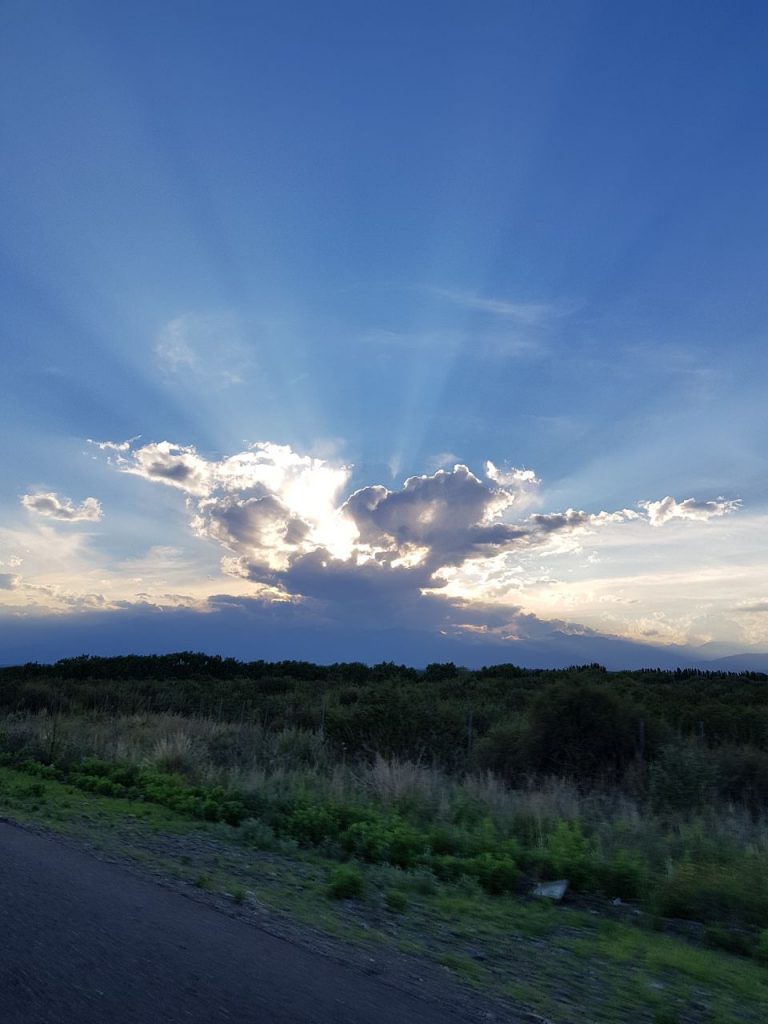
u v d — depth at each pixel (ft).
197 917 22.79
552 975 21.52
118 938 19.88
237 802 46.44
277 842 38.65
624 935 26.53
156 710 128.57
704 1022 18.76
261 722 107.14
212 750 67.87
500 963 22.21
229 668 193.16
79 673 183.62
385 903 28.35
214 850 36.14
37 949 18.60
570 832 37.04
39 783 54.44
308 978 18.30
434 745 71.92
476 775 61.98
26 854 30.01
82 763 62.08
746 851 33.94
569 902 31.55
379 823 39.91
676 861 35.09
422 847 37.17
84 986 16.56
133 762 61.41
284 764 62.13
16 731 78.07
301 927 23.12
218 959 18.97
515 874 32.96
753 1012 19.90
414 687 130.62
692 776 48.67
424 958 21.61
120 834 38.24
